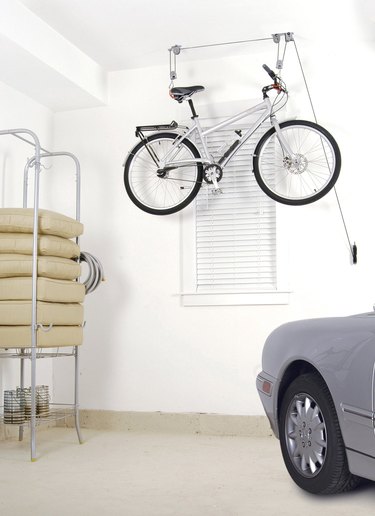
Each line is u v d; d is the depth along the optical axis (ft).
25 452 14.15
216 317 17.74
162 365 18.02
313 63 17.53
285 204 16.55
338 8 15.29
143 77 18.84
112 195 18.81
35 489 10.72
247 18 15.83
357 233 16.94
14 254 13.93
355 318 9.21
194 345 17.83
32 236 14.02
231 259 18.04
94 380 18.43
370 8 14.97
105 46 17.34
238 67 18.10
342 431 8.57
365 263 16.85
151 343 18.15
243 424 17.03
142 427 17.78
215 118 18.22
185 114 18.43
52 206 19.20
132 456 13.75
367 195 16.94
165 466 12.66
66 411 18.29
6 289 13.71
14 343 13.67
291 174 17.46
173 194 18.43
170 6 15.17
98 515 9.12
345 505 9.32
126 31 16.46
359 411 8.17
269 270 17.78
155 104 18.70
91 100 18.56
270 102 16.65
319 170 17.31
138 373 18.16
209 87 18.25
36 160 14.05
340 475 8.93
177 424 17.53
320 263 17.13
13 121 17.52
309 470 9.64
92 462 13.07
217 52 17.85
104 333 18.49
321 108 17.40
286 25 16.21
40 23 15.76
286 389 10.23
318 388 9.20
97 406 18.34
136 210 18.61
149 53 17.84
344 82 17.33
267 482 11.11
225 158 16.79
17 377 16.94
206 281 18.17
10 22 14.62
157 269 18.31
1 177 16.84
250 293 17.48
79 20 15.85
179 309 18.04
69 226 14.82
